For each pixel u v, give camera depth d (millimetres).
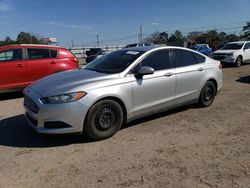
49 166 4172
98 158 4398
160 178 3785
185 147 4762
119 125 5270
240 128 5664
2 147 4879
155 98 5805
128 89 5312
